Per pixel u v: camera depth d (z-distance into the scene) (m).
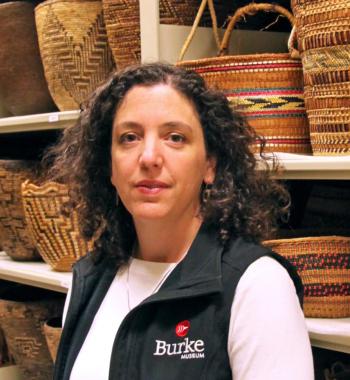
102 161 1.28
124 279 1.23
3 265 2.19
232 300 1.02
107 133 1.23
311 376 0.99
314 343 1.27
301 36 1.30
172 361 1.03
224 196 1.16
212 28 1.76
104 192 1.30
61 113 1.92
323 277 1.33
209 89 1.17
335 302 1.33
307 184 2.00
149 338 1.06
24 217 2.16
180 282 1.07
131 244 1.28
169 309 1.06
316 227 1.78
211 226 1.14
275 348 0.98
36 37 2.16
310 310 1.34
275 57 1.41
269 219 1.24
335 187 1.76
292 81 1.41
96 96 1.22
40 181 1.99
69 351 1.21
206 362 1.02
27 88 2.19
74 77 1.95
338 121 1.25
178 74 1.13
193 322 1.04
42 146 2.84
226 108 1.20
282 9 1.47
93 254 1.29
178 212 1.12
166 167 1.09
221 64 1.43
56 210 1.90
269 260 1.06
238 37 1.82
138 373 1.05
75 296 1.25
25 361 2.13
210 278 1.04
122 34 1.74
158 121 1.08
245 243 1.11
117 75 1.17
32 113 2.28
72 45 1.93
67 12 1.92
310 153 1.44
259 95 1.42
